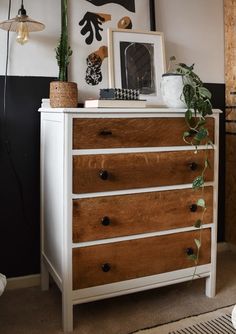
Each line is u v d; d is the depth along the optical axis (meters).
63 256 1.73
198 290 2.17
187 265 2.00
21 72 2.07
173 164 1.89
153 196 1.87
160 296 2.09
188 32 2.47
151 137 1.83
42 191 2.08
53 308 1.96
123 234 1.82
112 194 1.78
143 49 2.26
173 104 1.94
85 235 1.74
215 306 1.98
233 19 2.51
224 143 2.69
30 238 2.19
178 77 1.92
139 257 1.87
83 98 2.21
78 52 2.18
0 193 2.10
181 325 1.78
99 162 1.73
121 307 1.97
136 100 1.86
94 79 2.23
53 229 1.91
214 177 2.01
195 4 2.48
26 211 2.16
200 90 1.88
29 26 1.93
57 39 2.12
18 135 2.10
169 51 2.43
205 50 2.54
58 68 2.14
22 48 2.06
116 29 2.20
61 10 2.04
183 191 1.94
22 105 2.09
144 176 1.83
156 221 1.89
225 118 2.66
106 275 1.81
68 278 1.73
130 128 1.78
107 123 1.73
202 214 2.00
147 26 2.34
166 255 1.94
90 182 1.72
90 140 1.70
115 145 1.76
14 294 2.10
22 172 2.13
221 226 2.74
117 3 2.25
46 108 1.92
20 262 2.18
